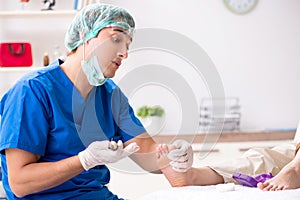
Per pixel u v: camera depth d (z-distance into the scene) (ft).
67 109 6.65
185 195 6.16
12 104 6.35
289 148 8.21
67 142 6.56
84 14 6.35
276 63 14.51
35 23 13.16
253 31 14.42
